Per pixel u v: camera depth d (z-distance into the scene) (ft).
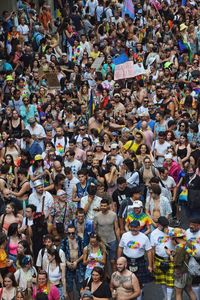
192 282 76.38
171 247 77.51
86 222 83.15
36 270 81.00
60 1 192.65
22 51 153.38
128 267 77.56
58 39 164.76
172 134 105.60
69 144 103.86
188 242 75.87
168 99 123.95
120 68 139.33
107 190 94.53
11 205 86.22
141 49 160.04
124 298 73.00
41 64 144.15
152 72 145.28
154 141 105.91
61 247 79.56
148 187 90.63
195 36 167.94
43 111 124.77
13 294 75.20
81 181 90.74
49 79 142.00
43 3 180.14
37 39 161.38
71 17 175.63
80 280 79.30
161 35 173.47
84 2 188.75
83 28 177.47
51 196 89.25
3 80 143.33
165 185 94.79
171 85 135.13
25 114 123.95
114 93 131.03
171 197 93.97
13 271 80.07
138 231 77.82
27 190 95.20
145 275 77.82
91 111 125.59
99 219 82.58
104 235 82.48
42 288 73.87
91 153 99.60
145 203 90.22
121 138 107.86
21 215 87.92
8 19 166.20
